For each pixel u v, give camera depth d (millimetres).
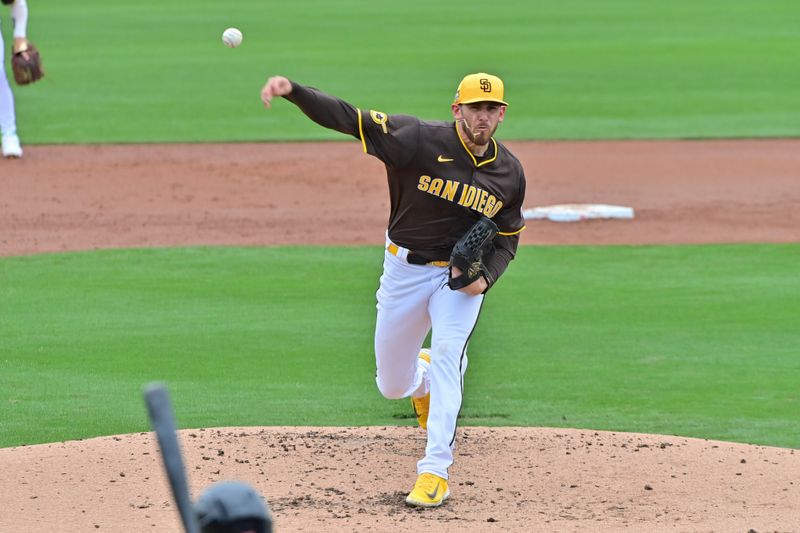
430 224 23094
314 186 69812
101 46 132375
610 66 119812
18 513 22406
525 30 149125
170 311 43125
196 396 33344
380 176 73125
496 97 22125
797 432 30484
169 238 56281
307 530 21219
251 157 77938
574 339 40031
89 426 30547
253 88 105750
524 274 49875
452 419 23156
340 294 45875
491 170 23031
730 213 63938
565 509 22844
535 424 31000
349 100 95688
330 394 33781
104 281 47688
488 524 21734
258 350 38219
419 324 24109
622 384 35031
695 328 41469
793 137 86188
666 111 96312
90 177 70500
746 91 105688
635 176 73938
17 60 55125
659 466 26156
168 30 147500
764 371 36406
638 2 183000
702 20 158500
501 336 40406
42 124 87938
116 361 36875
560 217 61875
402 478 25016
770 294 46406
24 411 31844
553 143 83812
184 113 93688
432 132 22625
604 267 51312
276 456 26547
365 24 155500
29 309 43219
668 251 54625
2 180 69062
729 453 27359
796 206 65750
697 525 21750
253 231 58156
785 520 22141
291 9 175000
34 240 55406
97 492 23812
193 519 8891
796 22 154750
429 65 117938
